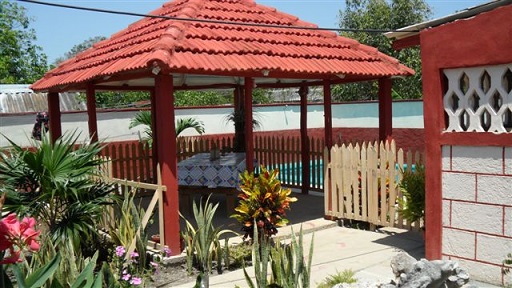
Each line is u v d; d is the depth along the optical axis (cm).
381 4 2314
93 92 943
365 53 1032
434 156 621
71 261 500
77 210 681
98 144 752
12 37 3281
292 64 833
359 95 2366
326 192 937
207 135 1941
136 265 667
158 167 722
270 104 2045
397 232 845
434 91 614
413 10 2311
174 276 669
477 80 575
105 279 443
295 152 1271
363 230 873
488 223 575
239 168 948
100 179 798
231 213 978
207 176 980
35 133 1457
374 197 848
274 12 1077
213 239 695
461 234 601
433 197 625
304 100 1224
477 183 583
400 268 466
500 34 542
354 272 627
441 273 434
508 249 558
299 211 1024
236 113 1250
